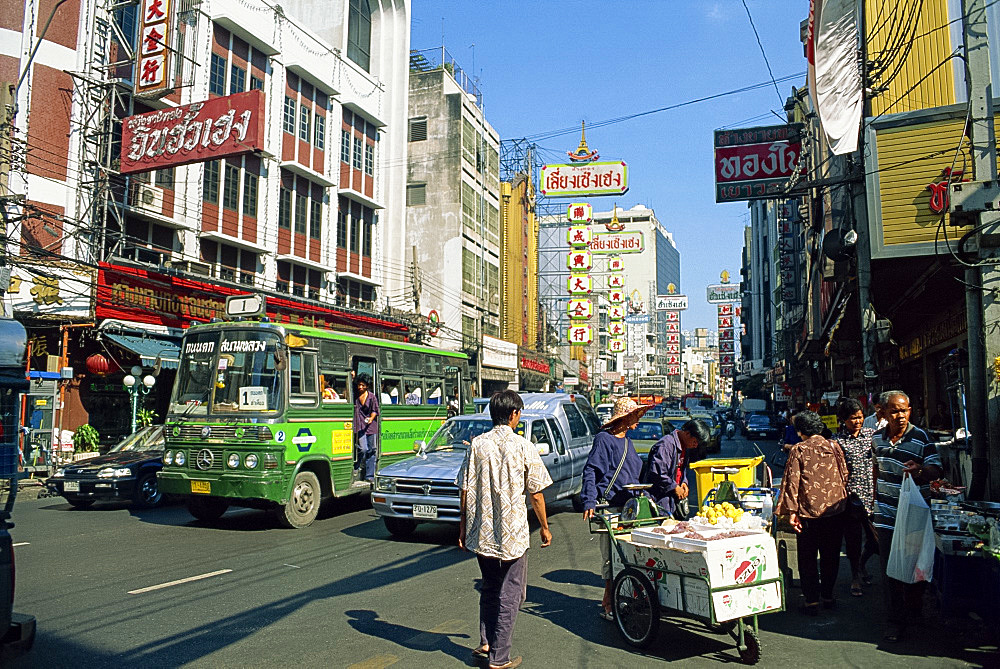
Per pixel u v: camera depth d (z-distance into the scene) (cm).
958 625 543
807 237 2714
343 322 2723
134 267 1880
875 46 1319
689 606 484
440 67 4138
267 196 2484
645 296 11712
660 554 504
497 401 491
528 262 5312
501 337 4656
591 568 781
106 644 523
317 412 1097
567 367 6388
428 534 1005
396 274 3372
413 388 1434
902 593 538
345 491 1155
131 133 1898
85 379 1870
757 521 530
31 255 1758
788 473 597
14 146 1753
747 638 490
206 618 588
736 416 6456
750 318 8456
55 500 1411
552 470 1059
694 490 1421
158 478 1067
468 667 478
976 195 704
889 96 1305
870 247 1153
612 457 605
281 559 827
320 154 2798
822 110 1121
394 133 3428
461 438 1071
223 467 1020
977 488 754
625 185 3594
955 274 1148
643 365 10488
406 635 545
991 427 722
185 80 2139
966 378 1019
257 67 2462
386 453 1305
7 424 469
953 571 520
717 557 473
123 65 2044
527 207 5344
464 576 743
